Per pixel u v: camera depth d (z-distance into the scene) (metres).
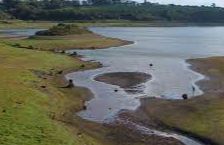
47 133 43.66
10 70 74.06
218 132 48.84
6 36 167.88
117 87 75.44
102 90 72.56
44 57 97.81
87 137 46.28
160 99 65.62
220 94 69.00
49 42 134.25
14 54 96.31
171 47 150.00
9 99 53.19
